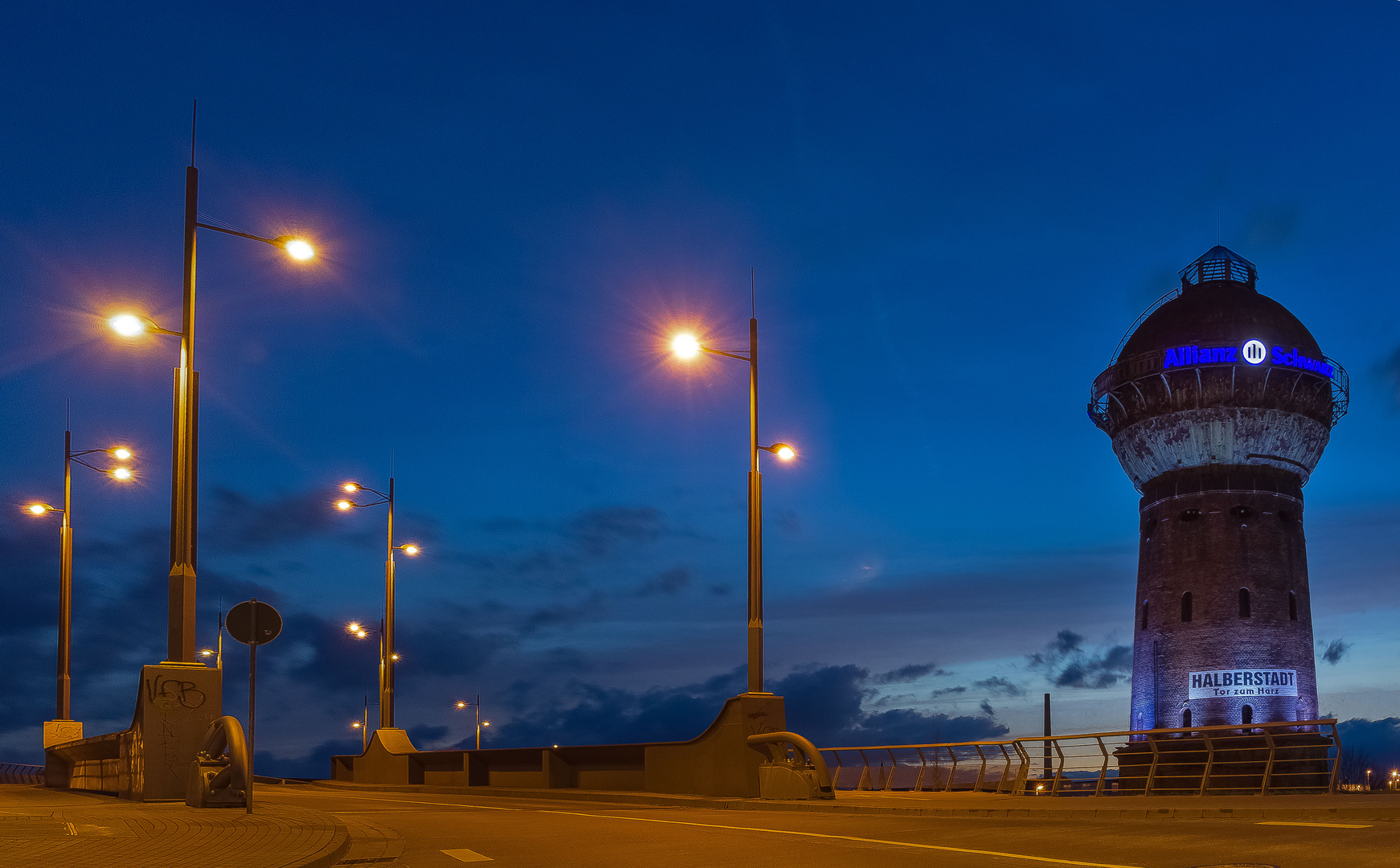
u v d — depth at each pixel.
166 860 11.80
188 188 22.11
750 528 27.44
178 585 21.66
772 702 26.55
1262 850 12.26
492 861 12.93
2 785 37.31
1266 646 63.72
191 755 21.50
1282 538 65.81
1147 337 69.69
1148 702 66.31
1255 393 65.69
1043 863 11.73
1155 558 67.69
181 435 21.75
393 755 38.91
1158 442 67.62
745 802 24.06
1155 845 13.29
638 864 12.49
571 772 31.34
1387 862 11.11
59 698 37.69
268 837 14.05
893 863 12.14
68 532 39.12
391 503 42.88
